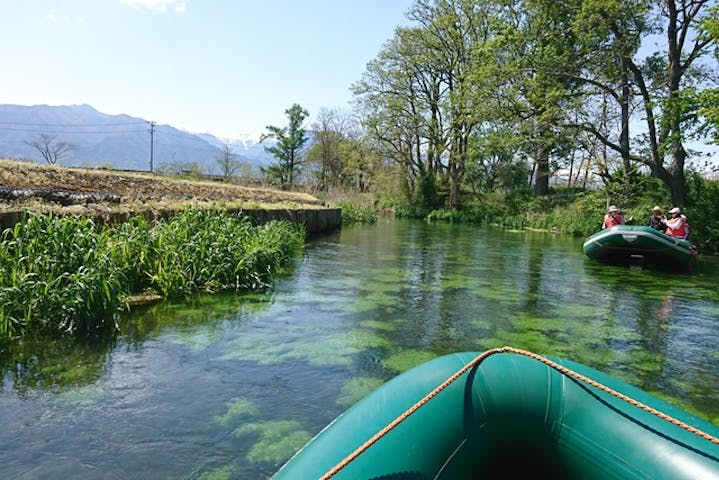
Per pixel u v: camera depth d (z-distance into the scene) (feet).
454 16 86.28
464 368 6.17
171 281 18.19
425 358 13.58
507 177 97.14
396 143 101.71
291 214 38.04
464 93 82.64
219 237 21.12
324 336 15.17
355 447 5.15
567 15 54.70
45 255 14.39
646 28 50.39
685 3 46.91
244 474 7.86
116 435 8.88
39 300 13.69
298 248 33.81
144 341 13.84
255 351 13.52
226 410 9.99
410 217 94.99
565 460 5.89
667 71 52.29
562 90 53.72
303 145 126.11
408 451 5.17
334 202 75.51
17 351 12.57
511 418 6.02
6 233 14.80
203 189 38.81
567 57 53.36
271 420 9.64
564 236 58.80
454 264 31.81
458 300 21.12
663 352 14.99
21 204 18.61
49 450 8.35
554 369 6.45
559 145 63.41
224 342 14.15
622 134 55.93
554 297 22.54
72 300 13.79
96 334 13.94
